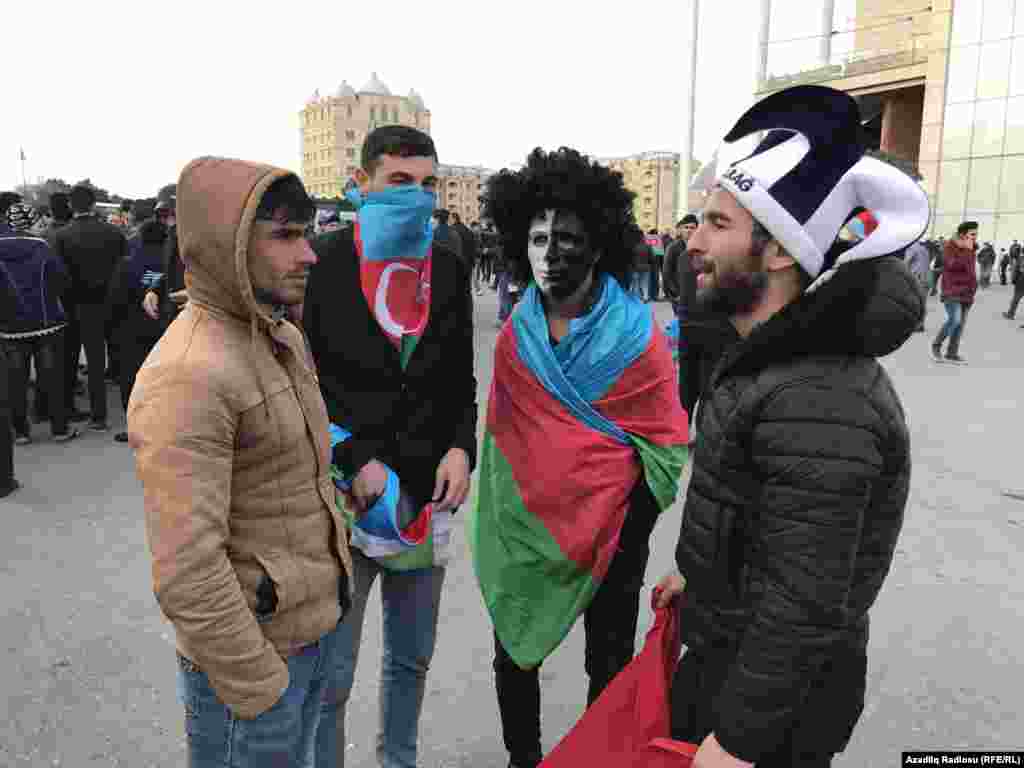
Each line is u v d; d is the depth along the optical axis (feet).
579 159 6.95
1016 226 97.09
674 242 25.17
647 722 4.93
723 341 15.93
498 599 7.41
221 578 4.39
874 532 4.33
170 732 8.57
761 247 4.38
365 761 8.25
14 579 12.00
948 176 102.47
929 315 52.24
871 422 4.01
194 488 4.30
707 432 4.63
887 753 8.34
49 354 19.53
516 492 7.25
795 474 4.01
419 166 6.74
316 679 5.44
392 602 7.38
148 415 4.32
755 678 4.15
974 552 13.33
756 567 4.42
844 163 4.21
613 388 7.06
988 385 27.68
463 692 9.50
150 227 19.27
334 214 26.45
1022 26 93.15
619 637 7.61
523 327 7.27
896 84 105.81
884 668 9.91
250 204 4.41
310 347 6.89
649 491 7.33
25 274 18.83
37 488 16.25
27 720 8.68
